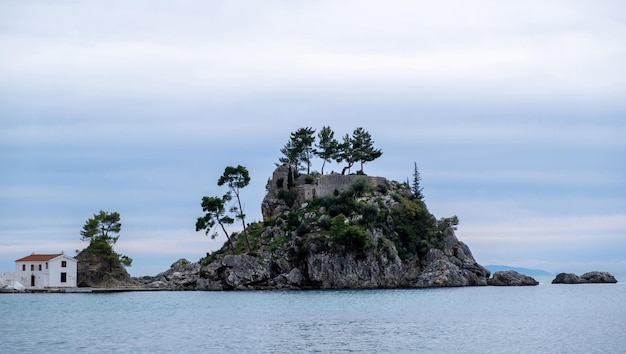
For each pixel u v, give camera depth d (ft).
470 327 413.80
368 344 346.74
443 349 331.36
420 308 540.11
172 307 563.89
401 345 343.46
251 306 563.07
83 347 341.62
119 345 347.15
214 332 393.70
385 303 588.50
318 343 350.43
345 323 433.89
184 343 352.08
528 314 496.23
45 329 415.03
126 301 641.40
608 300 645.92
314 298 648.38
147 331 400.88
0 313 521.65
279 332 391.86
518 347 336.90
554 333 386.93
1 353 326.03
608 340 359.66
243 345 345.10
